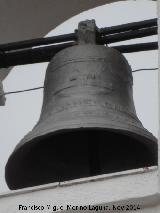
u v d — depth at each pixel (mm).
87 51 4547
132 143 4438
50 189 3926
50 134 4172
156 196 3744
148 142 4227
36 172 4441
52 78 4547
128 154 4453
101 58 4523
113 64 4527
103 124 4141
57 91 4453
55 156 4488
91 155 4484
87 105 4297
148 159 4367
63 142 4512
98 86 4414
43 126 4254
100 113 4230
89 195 3846
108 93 4402
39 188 3941
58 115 4281
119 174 3861
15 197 3951
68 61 4535
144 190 3777
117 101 4391
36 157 4445
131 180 3832
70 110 4281
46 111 4430
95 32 4723
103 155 4500
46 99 4516
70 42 4824
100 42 4770
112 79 4469
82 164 4496
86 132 4508
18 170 4383
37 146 4414
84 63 4508
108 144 4496
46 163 4465
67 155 4500
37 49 4855
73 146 4512
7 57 4879
